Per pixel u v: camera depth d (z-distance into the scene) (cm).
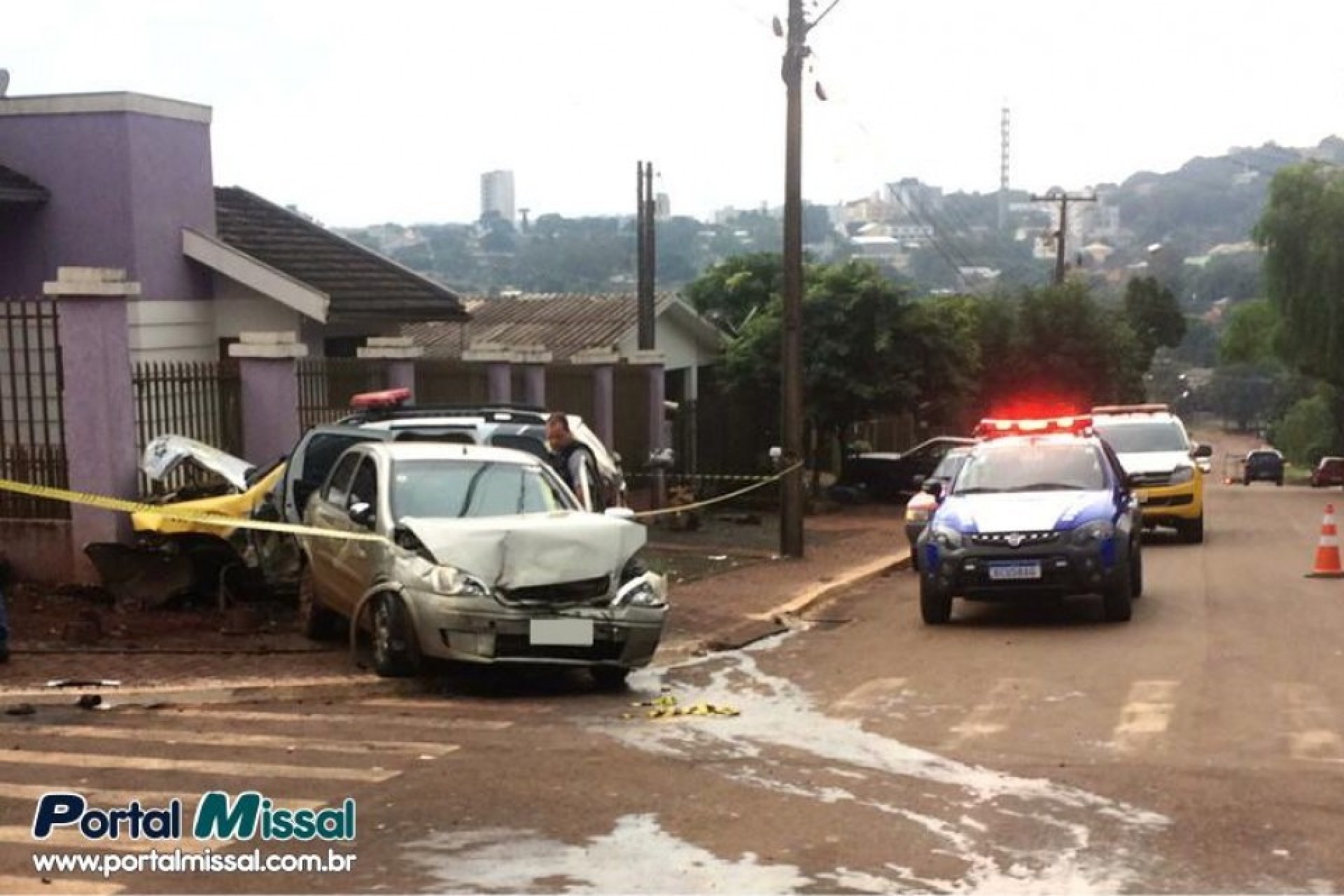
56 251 1852
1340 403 7300
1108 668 1191
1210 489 4972
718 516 2891
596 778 816
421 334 3712
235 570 1409
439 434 1409
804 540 2475
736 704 1079
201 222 1980
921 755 879
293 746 895
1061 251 5334
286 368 1603
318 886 632
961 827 719
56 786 789
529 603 1102
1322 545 1855
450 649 1092
